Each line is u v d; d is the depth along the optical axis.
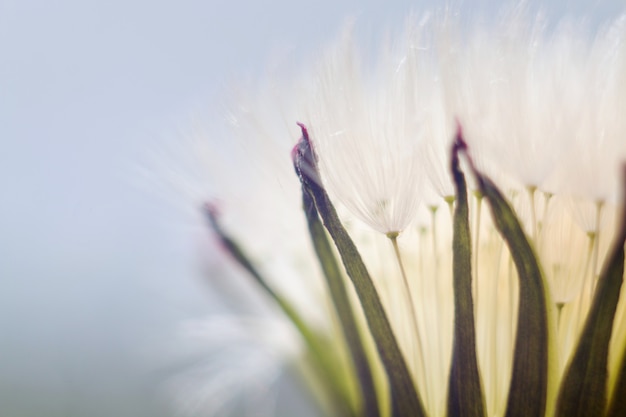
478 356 0.06
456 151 0.06
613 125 0.06
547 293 0.06
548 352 0.06
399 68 0.06
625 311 0.06
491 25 0.06
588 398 0.06
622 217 0.06
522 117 0.06
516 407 0.06
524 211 0.06
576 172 0.06
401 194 0.06
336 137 0.06
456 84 0.06
